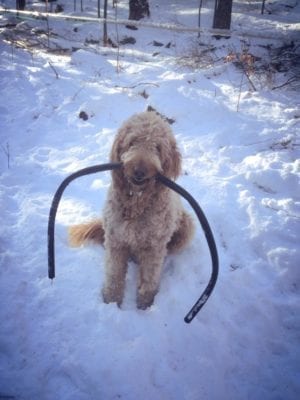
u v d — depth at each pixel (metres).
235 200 1.57
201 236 1.39
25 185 1.60
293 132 2.01
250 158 1.82
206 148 1.92
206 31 3.02
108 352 0.98
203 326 1.07
